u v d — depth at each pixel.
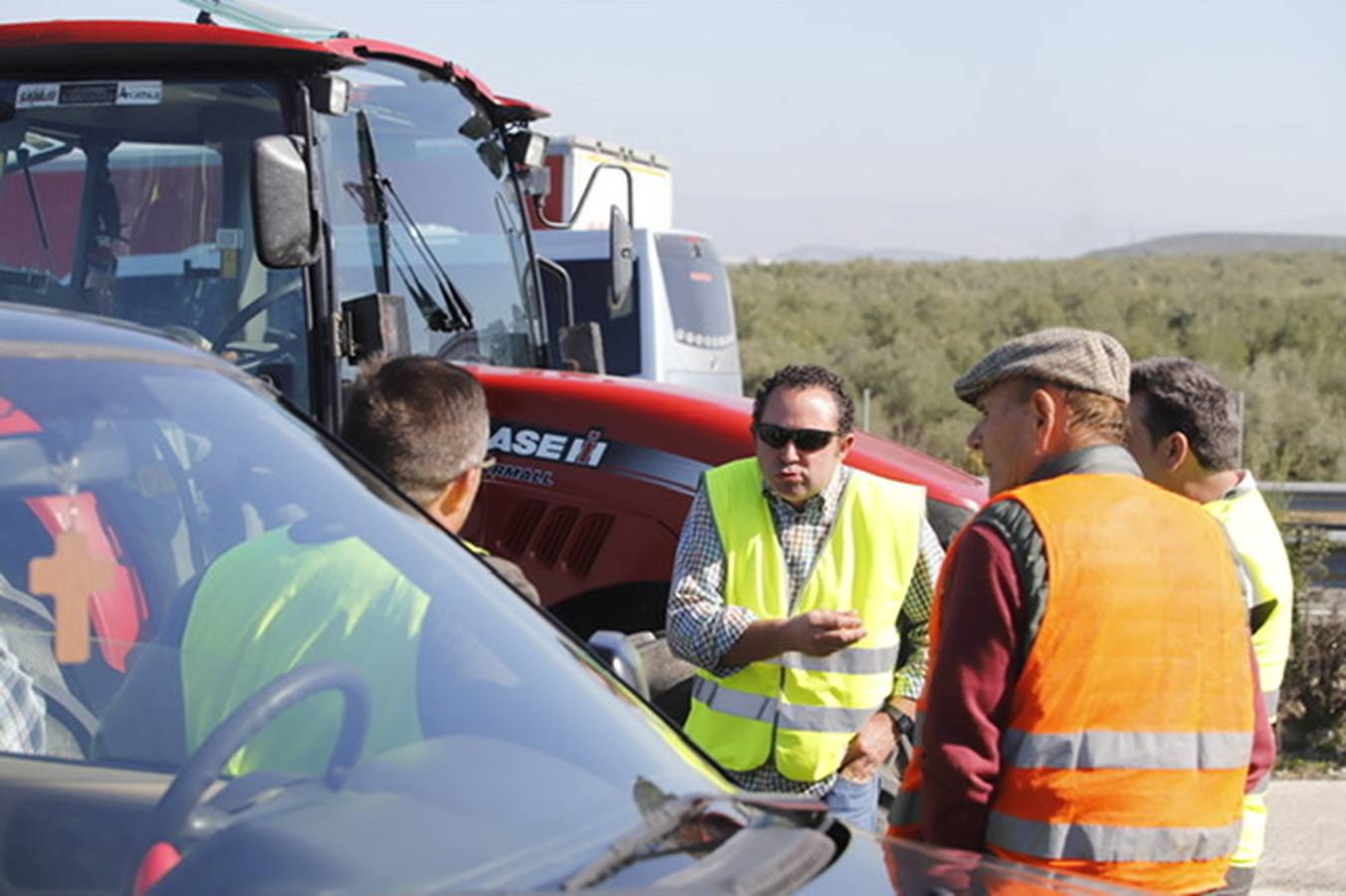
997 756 3.03
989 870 2.56
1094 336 3.25
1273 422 22.14
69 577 2.67
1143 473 4.01
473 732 2.51
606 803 2.41
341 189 5.65
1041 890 2.50
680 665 5.27
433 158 6.10
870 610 4.49
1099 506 3.10
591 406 5.95
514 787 2.40
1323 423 22.06
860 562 4.51
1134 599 3.03
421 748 2.45
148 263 5.41
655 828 2.35
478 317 6.22
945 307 49.34
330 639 2.62
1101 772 3.01
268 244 4.98
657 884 2.18
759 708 4.45
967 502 5.80
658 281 13.88
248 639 2.63
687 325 14.48
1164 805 3.03
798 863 2.37
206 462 2.80
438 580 2.78
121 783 2.44
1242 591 3.20
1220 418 3.93
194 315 5.37
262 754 2.40
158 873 2.21
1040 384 3.22
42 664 2.63
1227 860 3.14
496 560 3.73
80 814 2.36
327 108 5.31
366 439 3.54
